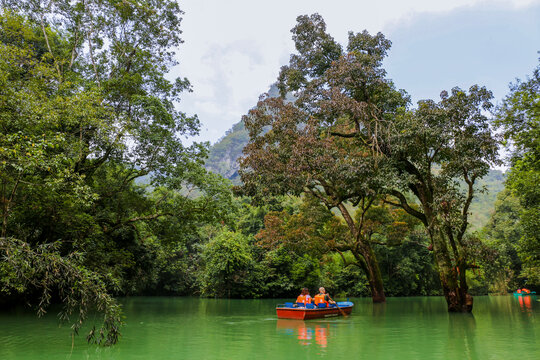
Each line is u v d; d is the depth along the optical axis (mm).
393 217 26141
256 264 32656
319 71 20750
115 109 17609
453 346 7734
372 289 23391
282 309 13438
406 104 18078
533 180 18297
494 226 47781
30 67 14156
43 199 14078
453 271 15578
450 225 13945
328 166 13859
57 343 8078
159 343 8086
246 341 8367
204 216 19141
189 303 24234
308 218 22953
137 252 24969
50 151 13281
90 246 17312
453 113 14227
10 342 8227
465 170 14562
